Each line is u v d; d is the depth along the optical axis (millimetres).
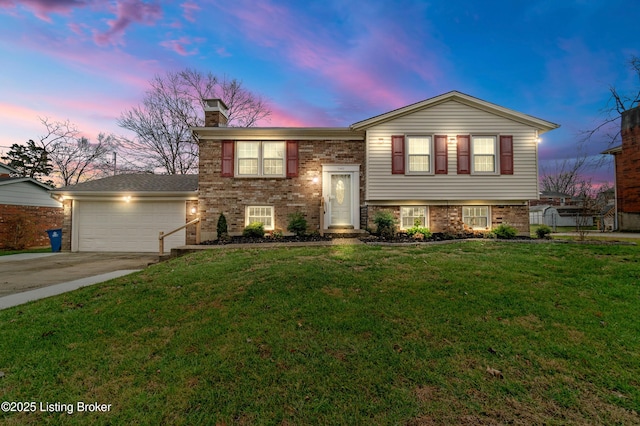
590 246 8547
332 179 12383
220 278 5703
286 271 5883
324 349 3229
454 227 11766
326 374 2811
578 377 2812
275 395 2537
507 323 3826
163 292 5113
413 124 11625
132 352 3244
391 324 3766
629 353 3195
